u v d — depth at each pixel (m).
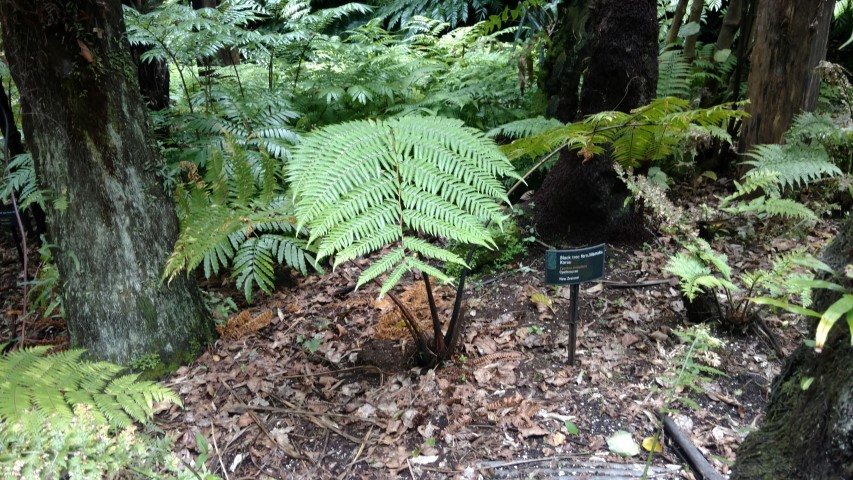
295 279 3.73
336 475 2.23
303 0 5.07
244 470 2.28
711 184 4.32
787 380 1.65
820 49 3.65
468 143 2.16
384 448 2.33
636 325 2.93
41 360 1.76
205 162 3.53
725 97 4.68
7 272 4.10
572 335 2.61
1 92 3.54
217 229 2.33
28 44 2.35
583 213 3.61
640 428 2.32
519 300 3.18
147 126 2.69
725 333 2.80
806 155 3.28
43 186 2.64
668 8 5.60
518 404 2.44
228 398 2.64
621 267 3.39
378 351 2.91
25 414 1.45
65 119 2.45
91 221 2.59
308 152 2.02
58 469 1.38
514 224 3.64
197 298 2.98
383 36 5.94
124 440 1.53
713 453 2.18
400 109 4.38
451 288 3.37
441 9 7.83
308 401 2.61
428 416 2.45
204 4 5.26
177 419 2.53
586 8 3.94
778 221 3.51
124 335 2.70
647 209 3.65
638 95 3.33
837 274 1.42
